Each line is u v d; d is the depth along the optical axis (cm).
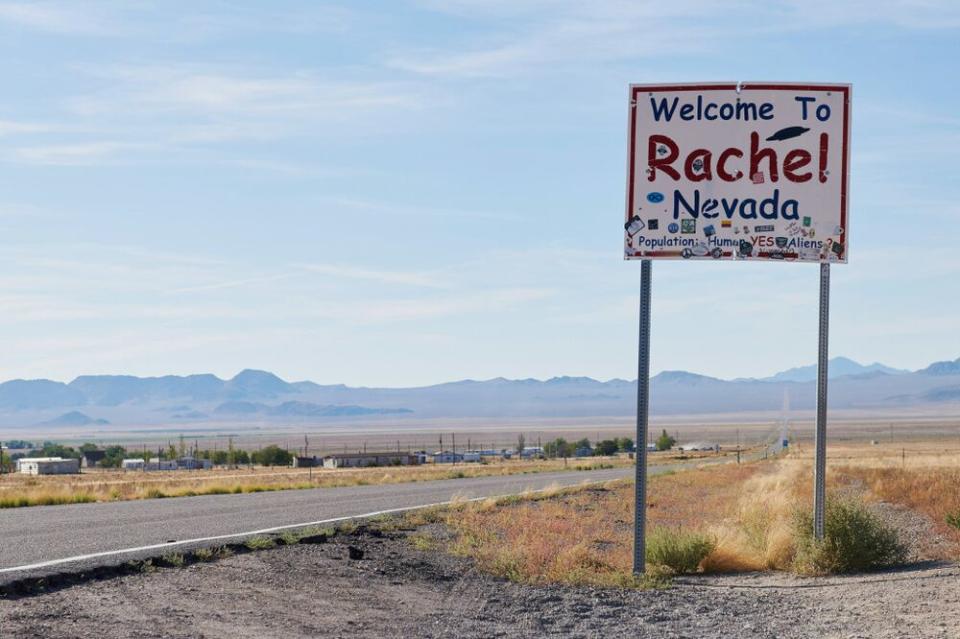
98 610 1046
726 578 1541
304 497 3019
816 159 1475
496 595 1303
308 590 1251
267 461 17975
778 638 1066
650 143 1489
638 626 1130
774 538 1664
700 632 1100
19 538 1639
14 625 945
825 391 1553
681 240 1479
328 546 1647
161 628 986
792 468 5162
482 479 4725
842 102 1474
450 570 1487
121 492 3316
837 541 1567
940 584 1374
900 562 1644
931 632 1069
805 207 1474
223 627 1012
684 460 10256
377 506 2553
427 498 2955
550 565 1518
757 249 1474
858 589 1379
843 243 1473
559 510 2559
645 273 1490
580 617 1177
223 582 1259
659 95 1489
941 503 2952
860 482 4100
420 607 1197
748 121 1478
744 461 8475
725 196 1479
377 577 1378
